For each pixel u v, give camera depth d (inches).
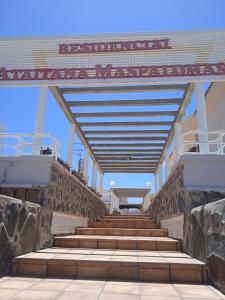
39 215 185.5
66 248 204.7
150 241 208.4
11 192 197.9
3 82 194.2
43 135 227.0
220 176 193.0
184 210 190.9
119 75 188.7
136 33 193.9
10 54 198.2
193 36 190.1
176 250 203.6
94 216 406.3
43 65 195.0
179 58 187.5
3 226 138.9
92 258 156.4
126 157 502.3
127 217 472.7
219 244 121.3
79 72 191.8
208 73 183.6
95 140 427.2
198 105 248.7
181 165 203.8
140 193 819.4
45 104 258.8
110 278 142.4
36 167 204.2
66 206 247.8
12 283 128.0
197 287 125.5
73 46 196.2
